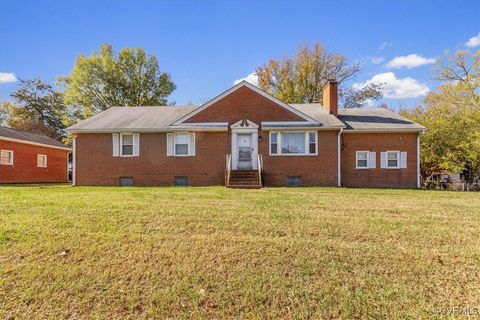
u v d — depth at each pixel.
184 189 12.56
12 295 3.69
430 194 11.57
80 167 17.36
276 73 37.88
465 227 5.98
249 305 3.53
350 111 20.83
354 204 8.36
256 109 16.77
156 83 37.09
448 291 3.73
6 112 38.66
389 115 19.58
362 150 17.44
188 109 20.03
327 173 16.33
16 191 11.88
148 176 17.06
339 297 3.63
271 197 9.59
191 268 4.25
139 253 4.65
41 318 3.36
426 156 22.66
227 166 15.91
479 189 20.92
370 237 5.36
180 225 5.92
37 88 39.41
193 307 3.51
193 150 16.92
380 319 3.28
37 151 24.09
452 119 22.83
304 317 3.33
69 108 33.91
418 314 3.34
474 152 20.84
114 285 3.89
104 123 17.81
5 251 4.65
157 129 16.78
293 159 16.52
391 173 17.34
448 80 26.50
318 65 36.59
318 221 6.27
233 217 6.53
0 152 20.53
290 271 4.18
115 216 6.47
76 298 3.66
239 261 4.43
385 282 3.91
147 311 3.45
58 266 4.27
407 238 5.32
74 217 6.35
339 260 4.46
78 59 33.03
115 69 34.16
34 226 5.69
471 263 4.37
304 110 19.78
